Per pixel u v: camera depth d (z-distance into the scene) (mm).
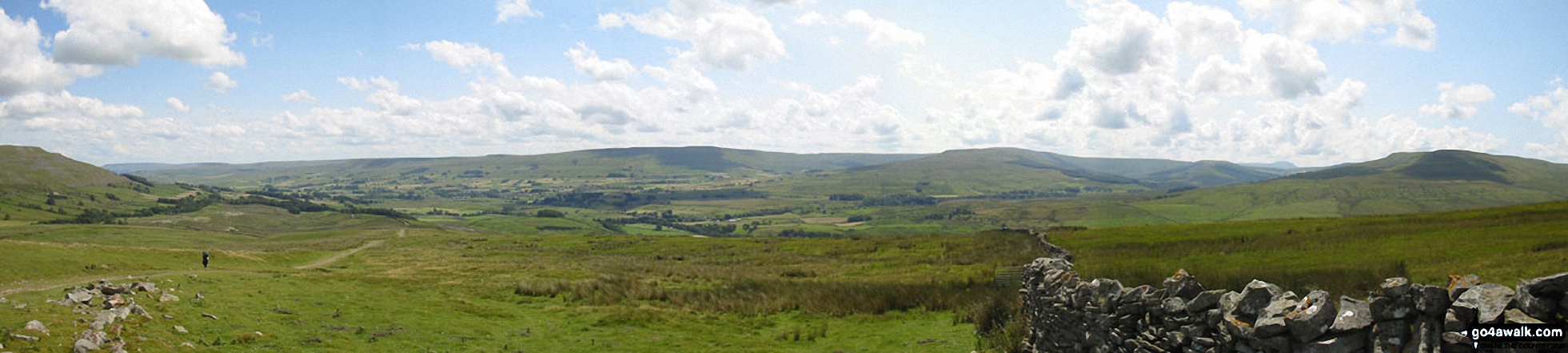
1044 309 19469
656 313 30516
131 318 19250
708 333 27000
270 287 33062
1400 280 8320
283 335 21109
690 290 38781
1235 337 10258
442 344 22516
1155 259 45875
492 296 36312
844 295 34438
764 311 32250
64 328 16953
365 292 33969
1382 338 8141
